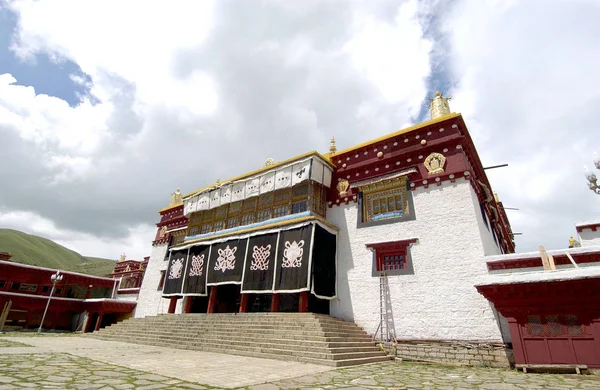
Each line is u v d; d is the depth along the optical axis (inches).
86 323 959.0
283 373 307.1
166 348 515.8
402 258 573.9
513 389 253.0
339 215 677.3
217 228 808.9
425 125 614.9
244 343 473.4
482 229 543.5
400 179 617.9
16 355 350.3
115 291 1129.4
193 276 763.4
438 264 525.0
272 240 647.1
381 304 553.3
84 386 213.5
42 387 203.0
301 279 566.6
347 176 699.4
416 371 358.6
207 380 257.1
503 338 438.0
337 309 603.8
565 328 351.9
